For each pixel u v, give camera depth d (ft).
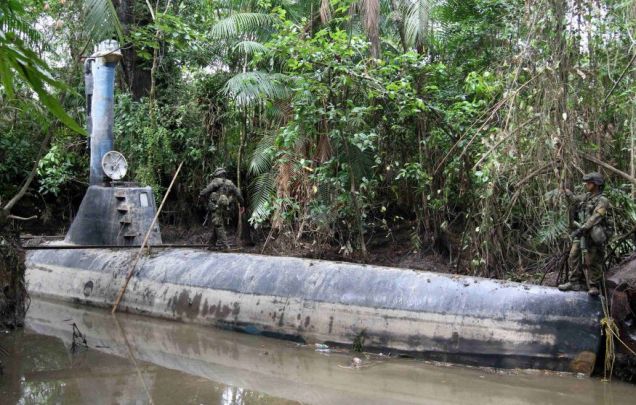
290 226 38.40
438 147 34.37
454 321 23.58
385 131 35.78
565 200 25.82
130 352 25.84
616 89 28.66
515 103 26.99
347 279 27.09
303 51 32.35
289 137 34.01
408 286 25.48
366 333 25.30
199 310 30.55
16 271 29.09
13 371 22.91
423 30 37.06
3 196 53.21
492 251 29.50
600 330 21.47
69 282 36.86
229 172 49.98
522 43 29.94
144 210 37.93
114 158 38.86
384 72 32.83
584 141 27.45
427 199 34.47
